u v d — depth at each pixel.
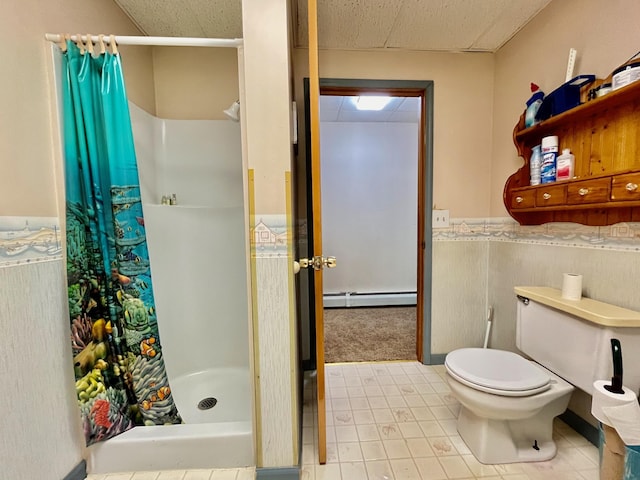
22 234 1.01
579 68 1.41
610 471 1.06
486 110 2.06
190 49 1.95
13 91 0.99
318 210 1.17
